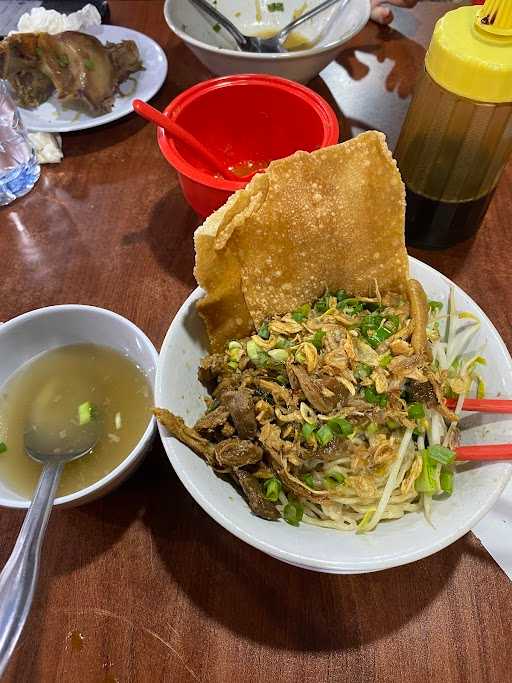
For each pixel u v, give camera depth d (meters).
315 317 0.29
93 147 0.47
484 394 0.27
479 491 0.23
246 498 0.26
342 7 0.50
